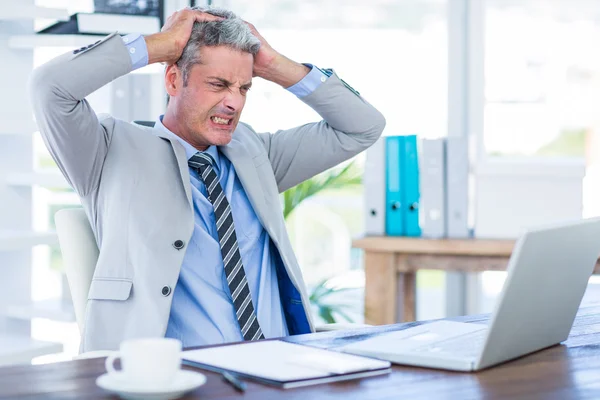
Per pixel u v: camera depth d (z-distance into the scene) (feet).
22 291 12.14
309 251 15.20
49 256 14.78
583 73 14.14
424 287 15.02
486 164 13.10
